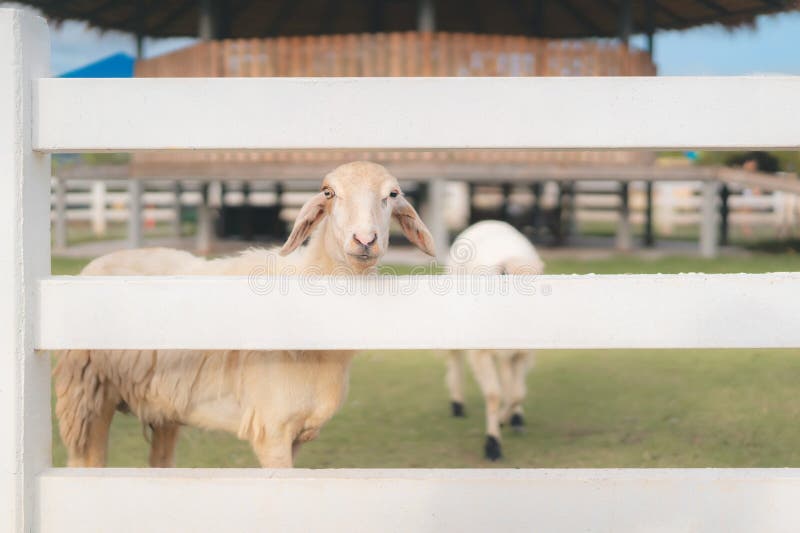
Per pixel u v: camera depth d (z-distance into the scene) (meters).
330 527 1.79
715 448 4.33
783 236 19.28
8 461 1.79
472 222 17.52
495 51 11.34
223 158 12.63
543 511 1.78
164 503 1.81
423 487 1.78
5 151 1.77
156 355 2.88
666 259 12.70
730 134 1.79
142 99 1.81
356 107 1.80
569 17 16.77
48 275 1.89
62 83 1.81
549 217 17.12
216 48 11.70
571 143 1.80
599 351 7.59
